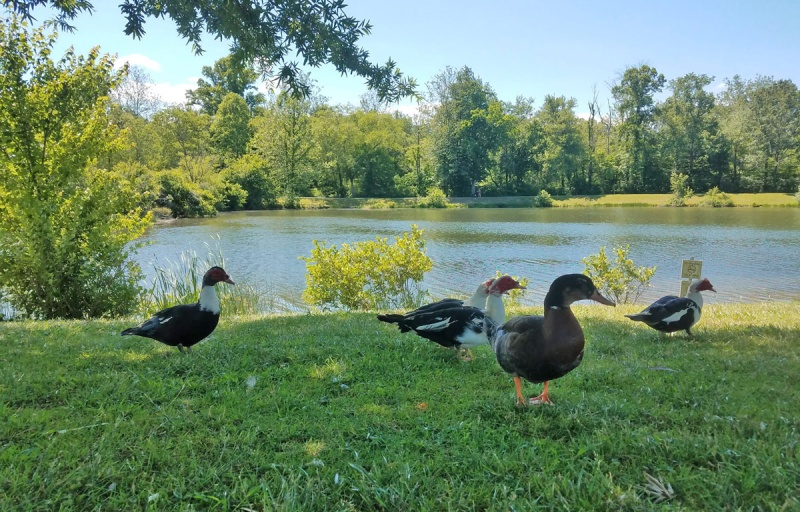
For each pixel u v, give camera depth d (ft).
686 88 264.31
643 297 58.54
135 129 189.78
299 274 73.15
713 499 11.55
